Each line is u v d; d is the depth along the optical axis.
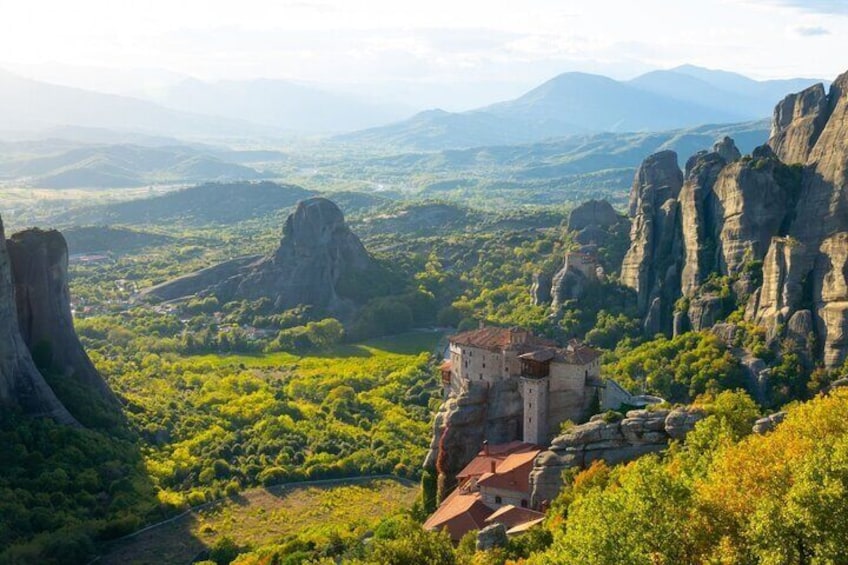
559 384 161.38
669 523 81.19
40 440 180.50
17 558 145.62
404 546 101.50
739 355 199.38
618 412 150.75
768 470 87.69
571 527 92.75
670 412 137.12
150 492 183.12
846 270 189.12
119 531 166.50
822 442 90.88
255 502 188.88
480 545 114.88
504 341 175.12
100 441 193.25
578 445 139.00
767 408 179.88
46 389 194.88
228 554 158.50
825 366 184.00
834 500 76.12
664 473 86.19
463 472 154.50
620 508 84.06
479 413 170.00
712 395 178.00
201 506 184.88
